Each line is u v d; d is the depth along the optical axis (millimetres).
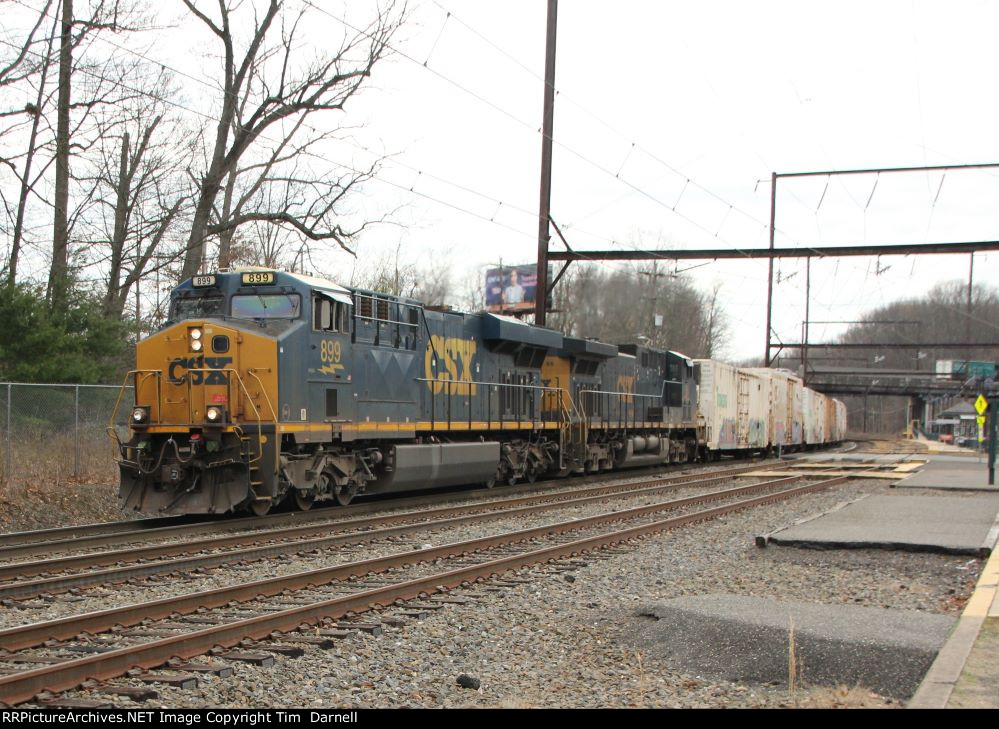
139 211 29094
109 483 18312
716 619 8297
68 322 23203
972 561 12258
